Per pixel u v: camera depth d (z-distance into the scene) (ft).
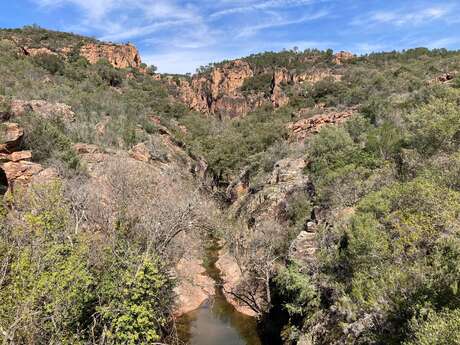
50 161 95.40
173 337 59.82
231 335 79.15
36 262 33.81
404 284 35.35
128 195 67.77
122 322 39.37
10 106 105.50
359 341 41.42
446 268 32.27
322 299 59.26
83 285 36.86
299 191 117.08
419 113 86.84
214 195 189.16
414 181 51.44
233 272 106.52
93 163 111.34
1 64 215.72
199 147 267.18
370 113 163.22
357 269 47.88
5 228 38.73
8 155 83.41
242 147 232.73
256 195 144.46
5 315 29.50
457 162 51.83
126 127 193.16
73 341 33.91
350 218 57.36
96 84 289.12
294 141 206.08
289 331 65.41
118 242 52.21
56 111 154.92
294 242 80.64
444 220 39.11
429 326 26.30
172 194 76.95
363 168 94.38
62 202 52.80
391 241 44.73
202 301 95.40
